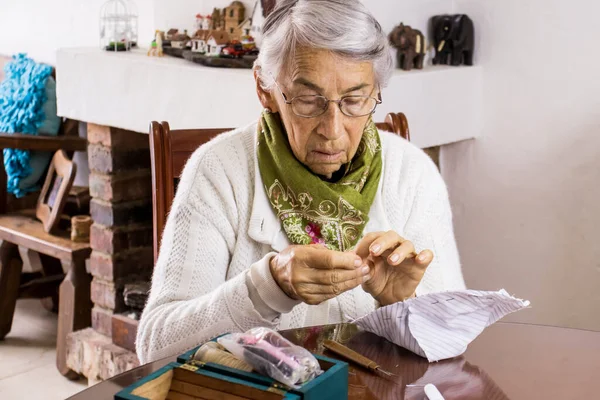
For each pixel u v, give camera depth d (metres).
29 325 3.20
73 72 2.58
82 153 3.38
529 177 2.36
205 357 0.91
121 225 2.63
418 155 1.51
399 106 2.19
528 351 1.11
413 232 1.44
